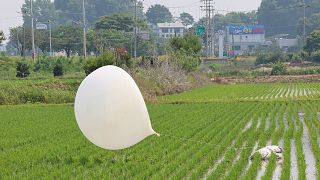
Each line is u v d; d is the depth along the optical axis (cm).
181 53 7300
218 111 3447
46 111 3569
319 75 8169
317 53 10869
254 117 3009
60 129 2586
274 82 7781
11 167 1667
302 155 1809
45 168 1639
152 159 1784
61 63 7294
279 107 3706
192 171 1641
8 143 2164
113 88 1348
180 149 1995
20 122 2916
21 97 4416
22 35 11512
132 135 1395
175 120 2934
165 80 5541
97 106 1342
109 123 1346
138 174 1543
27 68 6569
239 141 2125
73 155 1866
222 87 6688
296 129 2562
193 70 7181
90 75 1385
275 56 11556
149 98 4338
